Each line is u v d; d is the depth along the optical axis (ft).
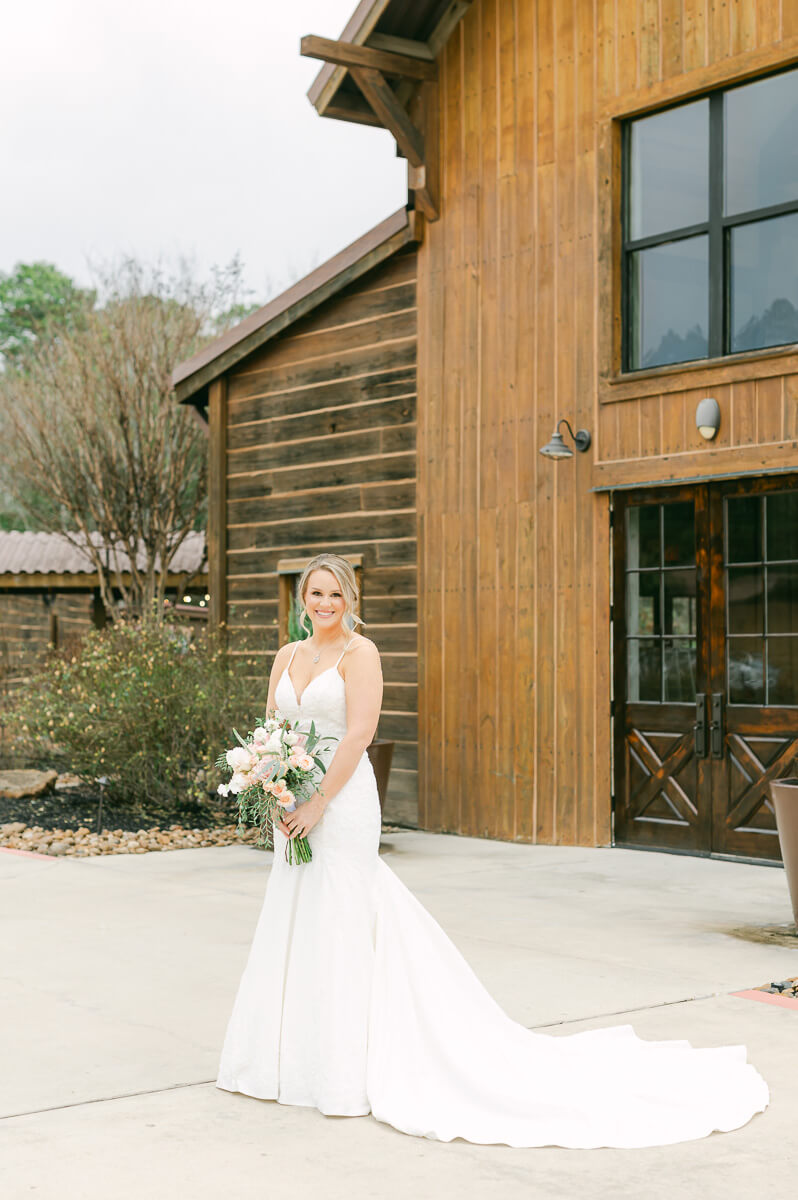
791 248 28.12
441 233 35.32
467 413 34.53
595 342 31.48
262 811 13.67
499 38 33.81
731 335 29.25
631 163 31.40
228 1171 11.71
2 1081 14.24
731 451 28.55
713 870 27.91
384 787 32.01
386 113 34.60
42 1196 11.09
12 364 70.23
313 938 13.58
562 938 21.24
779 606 28.30
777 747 28.25
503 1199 11.09
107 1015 16.79
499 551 33.55
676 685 30.19
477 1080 13.19
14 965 19.47
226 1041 14.06
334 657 14.35
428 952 13.75
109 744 35.88
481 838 33.65
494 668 33.63
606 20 31.40
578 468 31.73
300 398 39.86
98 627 63.36
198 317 62.28
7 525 82.69
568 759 31.91
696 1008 16.96
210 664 37.04
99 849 30.99
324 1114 13.20
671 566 30.27
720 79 28.96
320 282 38.32
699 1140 12.50
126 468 60.18
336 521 38.50
